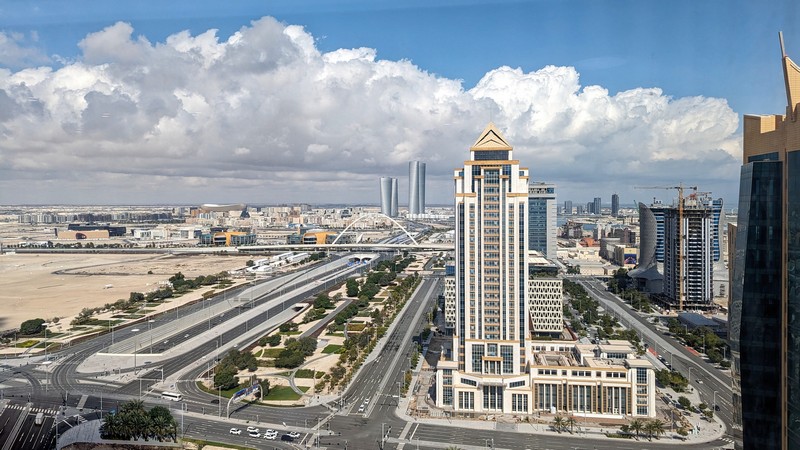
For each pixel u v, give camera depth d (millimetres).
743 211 153500
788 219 142125
